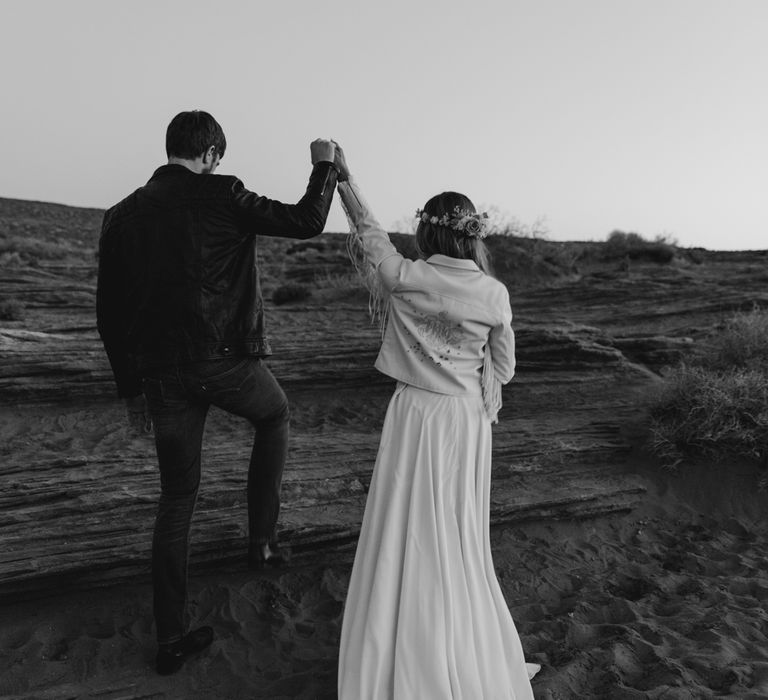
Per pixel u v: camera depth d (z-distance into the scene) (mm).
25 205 58250
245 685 3139
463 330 2801
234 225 2818
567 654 3408
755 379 5973
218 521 4102
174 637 3115
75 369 6441
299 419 6660
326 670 3248
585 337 8695
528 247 19031
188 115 2930
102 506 4168
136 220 2809
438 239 2895
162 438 2918
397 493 2740
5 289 11961
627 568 4465
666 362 8391
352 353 7570
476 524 2834
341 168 3066
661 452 5672
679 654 3359
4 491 4270
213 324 2826
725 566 4426
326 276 18750
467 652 2605
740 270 16984
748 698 2943
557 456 5551
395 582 2668
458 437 2801
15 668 3184
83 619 3584
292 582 4055
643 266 19500
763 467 5520
